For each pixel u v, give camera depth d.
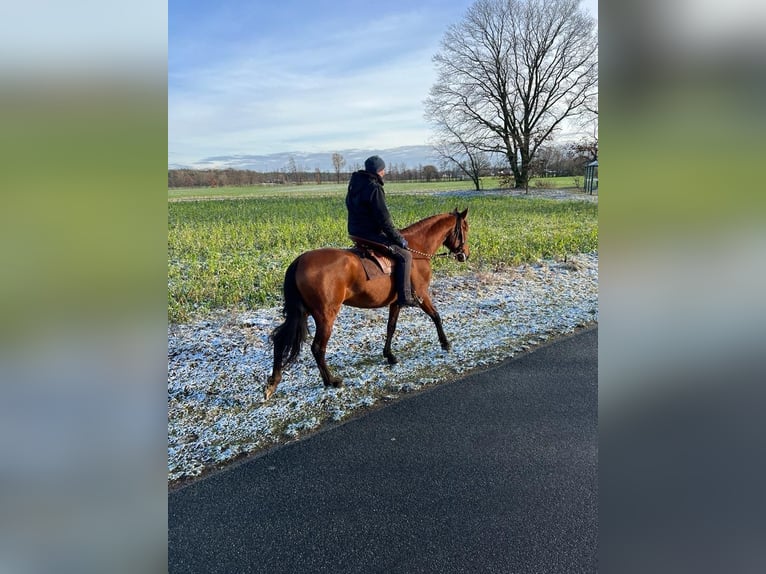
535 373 4.41
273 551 2.41
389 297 4.48
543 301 6.75
